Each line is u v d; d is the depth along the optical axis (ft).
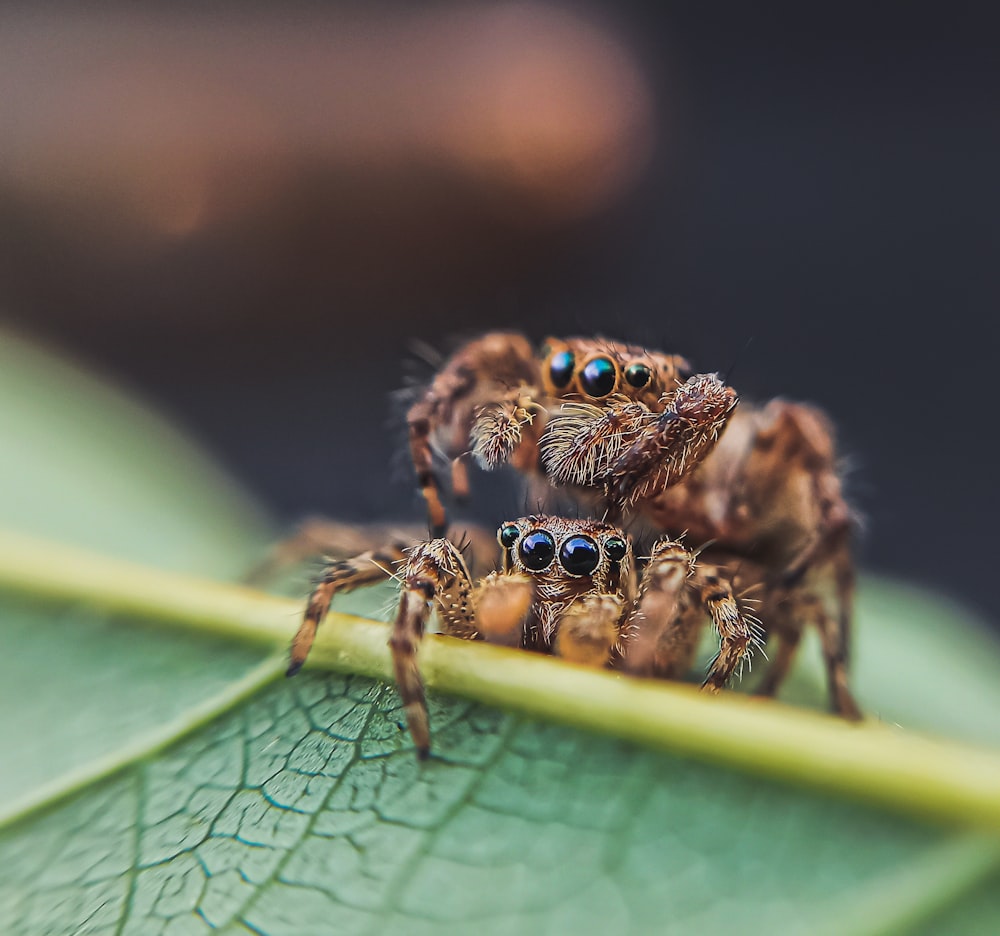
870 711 0.21
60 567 0.18
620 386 0.18
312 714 0.17
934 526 0.36
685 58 0.49
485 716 0.17
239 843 0.17
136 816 0.17
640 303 0.43
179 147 0.38
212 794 0.17
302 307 0.41
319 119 0.39
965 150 0.48
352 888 0.16
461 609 0.18
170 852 0.17
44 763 0.18
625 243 0.44
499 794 0.17
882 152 0.48
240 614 0.18
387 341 0.41
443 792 0.17
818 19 0.53
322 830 0.17
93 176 0.38
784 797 0.16
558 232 0.42
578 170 0.42
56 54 0.38
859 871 0.16
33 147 0.38
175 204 0.38
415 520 0.20
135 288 0.39
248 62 0.39
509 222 0.41
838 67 0.51
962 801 0.16
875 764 0.16
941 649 0.23
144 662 0.18
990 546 0.35
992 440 0.38
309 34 0.40
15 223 0.38
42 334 0.40
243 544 0.23
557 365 0.18
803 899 0.16
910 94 0.49
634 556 0.18
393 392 0.20
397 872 0.16
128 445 0.23
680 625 0.18
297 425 0.39
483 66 0.41
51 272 0.39
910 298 0.44
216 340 0.41
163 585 0.18
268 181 0.39
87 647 0.18
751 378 0.20
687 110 0.47
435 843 0.17
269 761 0.17
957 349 0.42
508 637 0.18
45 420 0.23
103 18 0.39
